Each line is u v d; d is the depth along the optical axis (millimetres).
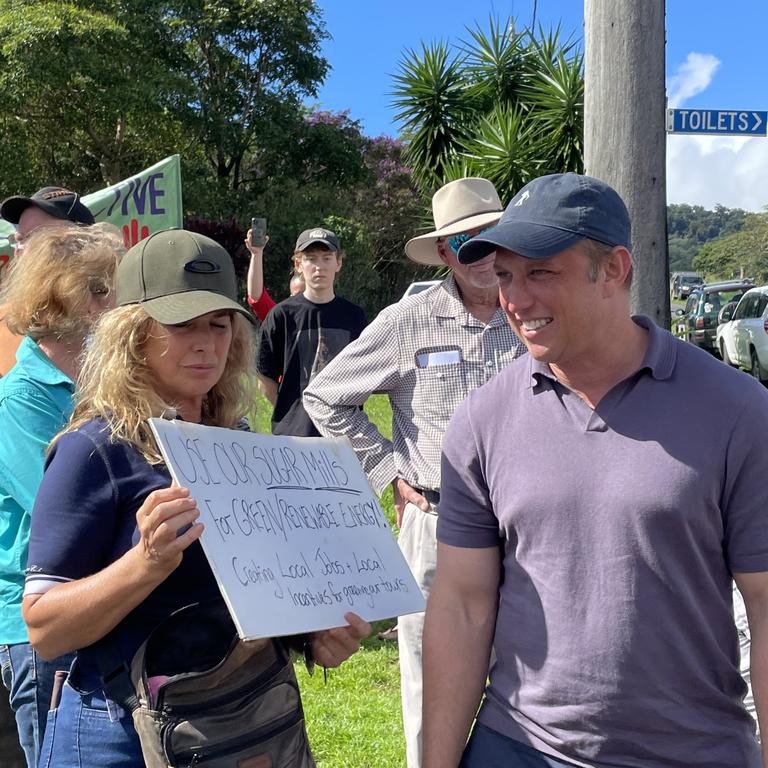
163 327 1901
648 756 1793
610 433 1821
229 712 1758
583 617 1813
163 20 28781
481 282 3205
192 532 1659
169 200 6012
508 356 3262
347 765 3840
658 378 1821
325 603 1823
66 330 2375
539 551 1877
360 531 2002
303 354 5418
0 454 2270
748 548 1766
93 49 25531
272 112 30422
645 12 4184
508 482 1924
